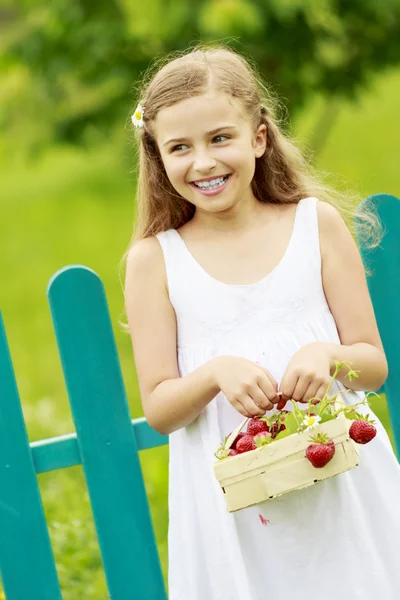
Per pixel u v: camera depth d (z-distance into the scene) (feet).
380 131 46.06
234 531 9.64
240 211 10.21
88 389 11.16
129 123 23.12
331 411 8.90
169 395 9.66
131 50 21.22
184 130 9.61
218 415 9.91
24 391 24.00
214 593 9.86
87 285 11.13
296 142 13.15
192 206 10.64
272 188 10.66
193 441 10.01
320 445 8.56
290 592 9.64
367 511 9.93
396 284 12.22
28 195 48.55
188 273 10.10
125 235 38.40
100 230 39.83
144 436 11.41
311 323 10.00
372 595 9.64
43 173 53.42
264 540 9.70
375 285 12.16
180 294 10.07
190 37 19.81
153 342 10.07
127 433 11.27
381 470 10.07
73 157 55.31
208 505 9.86
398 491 10.05
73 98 24.32
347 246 10.24
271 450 8.68
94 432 11.18
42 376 25.30
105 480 11.21
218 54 10.26
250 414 9.07
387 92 52.34
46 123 25.46
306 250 10.11
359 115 49.32
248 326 9.93
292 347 9.86
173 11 19.48
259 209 10.48
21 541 10.89
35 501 10.94
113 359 11.22
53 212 44.21
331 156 43.21
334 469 8.71
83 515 14.43
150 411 9.89
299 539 9.58
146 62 21.17
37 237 40.47
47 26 21.88
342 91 21.88
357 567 9.64
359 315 10.11
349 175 39.75
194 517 10.11
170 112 9.66
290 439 8.68
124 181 46.62
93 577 13.35
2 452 10.88
